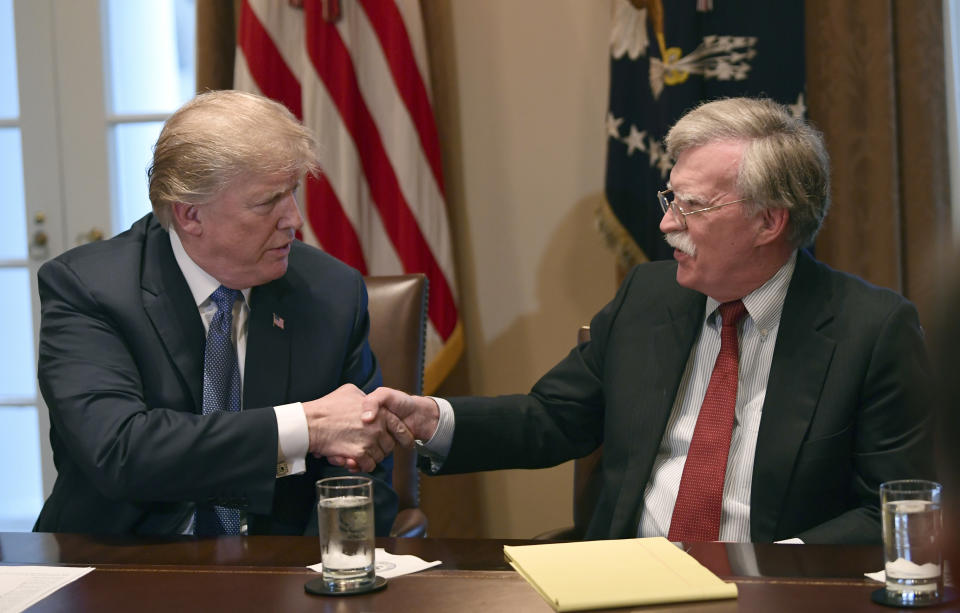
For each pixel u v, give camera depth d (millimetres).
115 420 1445
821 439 1516
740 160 1557
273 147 1525
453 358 2740
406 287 2066
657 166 2520
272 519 1567
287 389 1627
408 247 2688
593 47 2836
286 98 2689
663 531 1614
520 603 1046
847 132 2500
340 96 2660
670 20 2473
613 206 2582
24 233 3266
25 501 3336
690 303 1720
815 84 2533
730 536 1564
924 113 2492
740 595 1048
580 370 1836
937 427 492
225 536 1374
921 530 996
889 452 1498
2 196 3264
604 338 1820
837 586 1074
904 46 2500
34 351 3281
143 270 1632
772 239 1577
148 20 3189
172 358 1576
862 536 1419
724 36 2467
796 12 2432
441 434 1713
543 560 1169
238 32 2707
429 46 2822
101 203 3201
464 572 1164
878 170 2479
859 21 2480
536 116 2873
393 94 2686
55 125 3195
